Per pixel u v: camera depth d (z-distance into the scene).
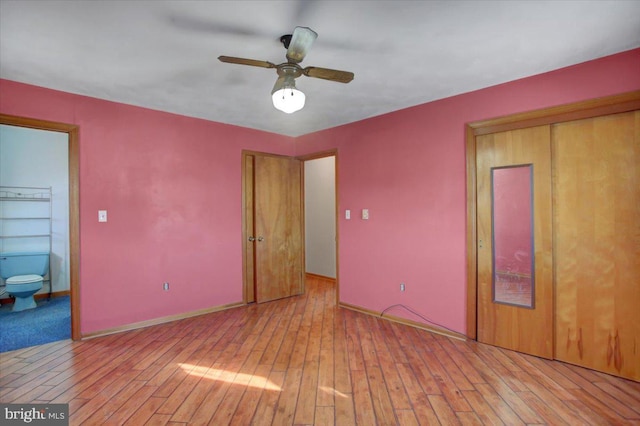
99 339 3.25
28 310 4.27
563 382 2.42
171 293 3.81
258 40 2.23
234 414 2.06
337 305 4.42
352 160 4.23
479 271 3.15
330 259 6.05
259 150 4.63
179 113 3.84
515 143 2.93
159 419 2.00
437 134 3.42
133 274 3.54
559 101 2.69
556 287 2.75
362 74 2.78
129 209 3.52
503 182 3.00
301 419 2.01
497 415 2.04
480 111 3.11
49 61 2.51
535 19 2.00
